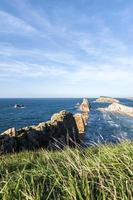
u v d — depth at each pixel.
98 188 4.62
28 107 186.12
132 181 4.67
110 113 115.12
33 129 30.42
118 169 5.08
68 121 40.66
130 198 4.35
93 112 124.12
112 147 7.24
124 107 126.19
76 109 153.50
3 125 78.56
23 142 27.14
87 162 5.52
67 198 4.42
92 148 8.72
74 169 5.29
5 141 24.94
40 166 5.84
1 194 4.56
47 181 5.01
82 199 4.36
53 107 185.25
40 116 111.75
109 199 4.38
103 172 5.05
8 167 6.73
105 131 42.91
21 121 91.19
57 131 35.44
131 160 5.36
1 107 183.00
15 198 4.48
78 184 4.72
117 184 4.64
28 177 5.16
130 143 7.13
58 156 7.46
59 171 5.12
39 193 4.54
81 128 49.16
